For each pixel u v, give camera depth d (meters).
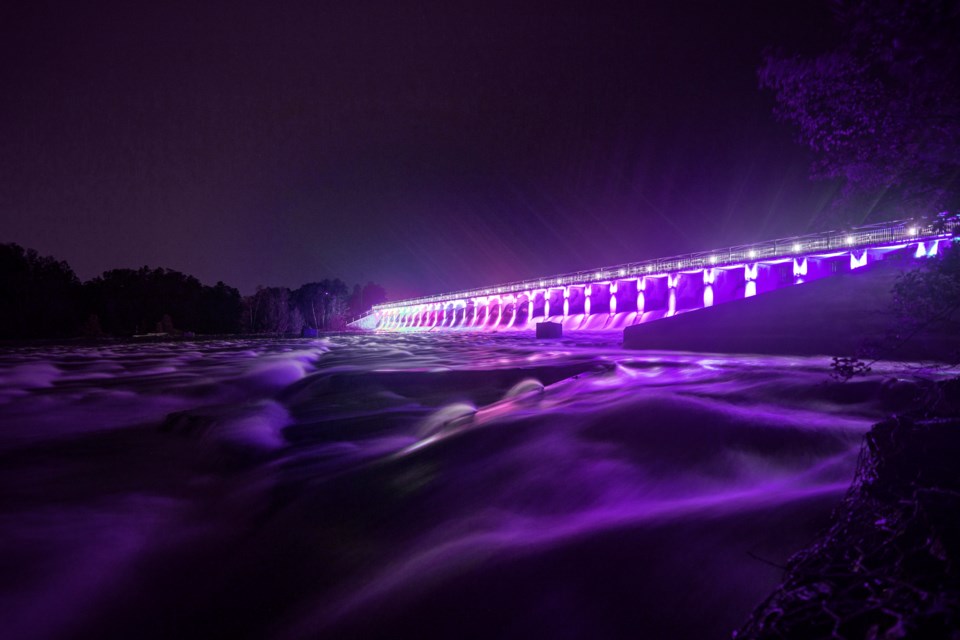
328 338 99.12
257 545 6.00
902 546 1.88
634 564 3.70
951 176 3.55
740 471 6.05
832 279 22.28
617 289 95.25
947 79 3.10
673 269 81.06
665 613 3.16
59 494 8.21
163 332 120.94
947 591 1.50
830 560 2.13
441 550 4.85
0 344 76.81
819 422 7.57
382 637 3.66
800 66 3.63
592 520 4.94
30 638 4.56
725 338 26.27
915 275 4.99
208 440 11.04
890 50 3.19
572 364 21.28
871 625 1.58
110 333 127.88
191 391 20.39
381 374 20.88
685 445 6.77
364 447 10.27
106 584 5.36
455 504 6.16
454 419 11.54
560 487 6.10
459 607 3.69
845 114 3.63
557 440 7.46
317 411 15.23
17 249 123.38
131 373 27.48
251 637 4.38
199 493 8.28
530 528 5.16
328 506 6.78
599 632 3.14
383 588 4.38
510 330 115.56
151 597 5.12
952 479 2.11
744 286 71.88
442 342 61.59
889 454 2.43
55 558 5.94
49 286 119.62
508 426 8.41
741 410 8.12
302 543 5.88
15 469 9.71
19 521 7.05
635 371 16.22
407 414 14.19
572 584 3.62
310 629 4.12
